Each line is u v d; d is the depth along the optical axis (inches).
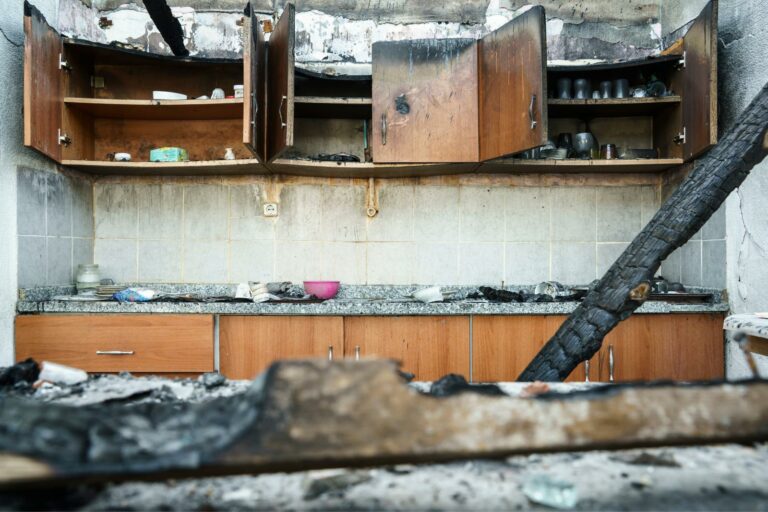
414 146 88.0
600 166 93.8
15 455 19.6
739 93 83.6
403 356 81.9
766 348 50.3
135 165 90.2
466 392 23.0
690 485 25.7
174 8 100.8
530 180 102.2
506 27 80.7
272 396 21.5
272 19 101.0
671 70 94.3
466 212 102.3
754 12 80.2
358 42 102.6
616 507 23.5
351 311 81.0
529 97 75.7
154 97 90.4
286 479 26.6
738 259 82.0
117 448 20.6
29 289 81.8
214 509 23.4
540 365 55.7
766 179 76.3
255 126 79.0
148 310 80.2
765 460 28.8
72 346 79.4
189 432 22.7
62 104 87.2
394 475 27.2
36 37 78.8
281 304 81.0
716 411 24.0
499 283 102.3
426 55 87.7
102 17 99.5
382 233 102.2
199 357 80.2
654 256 52.8
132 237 100.6
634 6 103.4
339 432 21.4
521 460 29.0
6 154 77.8
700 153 84.5
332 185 101.9
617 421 23.4
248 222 101.3
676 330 82.9
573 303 82.0
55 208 88.7
